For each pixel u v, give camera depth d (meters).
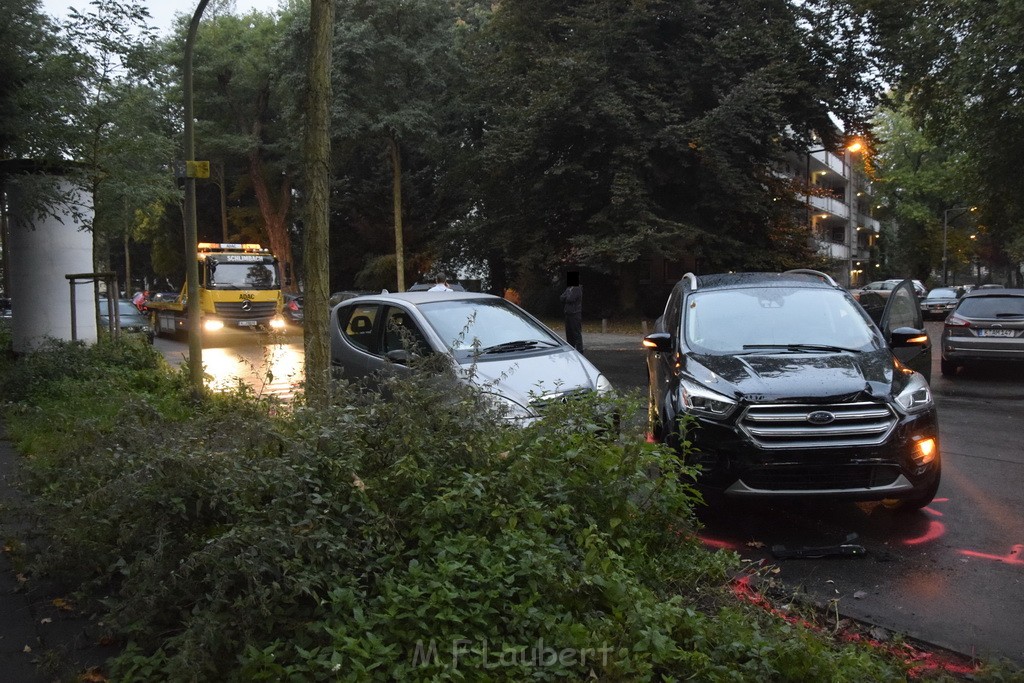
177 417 9.02
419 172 43.44
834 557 5.68
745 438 5.98
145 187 15.11
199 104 45.53
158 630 3.75
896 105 29.59
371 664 3.30
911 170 64.94
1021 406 12.08
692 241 28.89
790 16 29.39
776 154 29.75
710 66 28.16
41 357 12.45
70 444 5.48
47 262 15.97
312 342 6.86
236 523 3.74
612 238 28.11
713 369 6.58
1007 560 5.59
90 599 4.11
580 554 4.25
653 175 28.75
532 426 5.07
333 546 3.62
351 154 42.03
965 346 14.95
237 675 3.32
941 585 5.17
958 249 68.69
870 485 5.98
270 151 47.03
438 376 5.02
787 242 31.59
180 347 26.34
